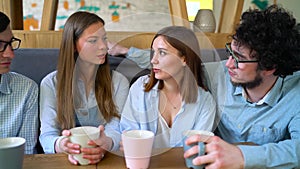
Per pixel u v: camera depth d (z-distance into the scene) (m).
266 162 0.93
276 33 1.14
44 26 1.89
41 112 1.42
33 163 1.00
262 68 1.17
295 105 1.22
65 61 1.32
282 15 1.19
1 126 1.40
